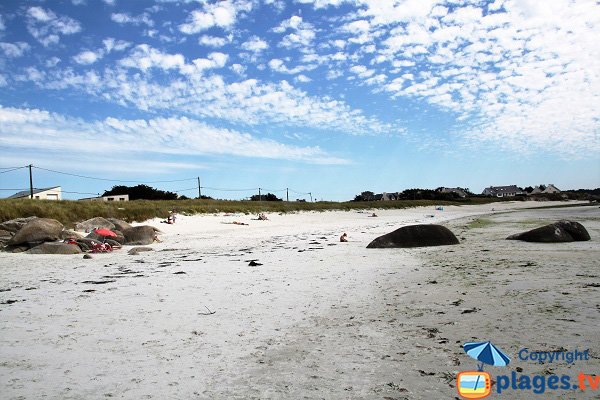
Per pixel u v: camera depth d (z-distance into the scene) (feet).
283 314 22.72
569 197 398.21
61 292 29.40
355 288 28.94
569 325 18.47
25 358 16.53
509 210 207.51
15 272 39.09
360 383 13.79
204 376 14.64
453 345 16.93
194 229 92.43
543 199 387.75
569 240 51.85
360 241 63.57
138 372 15.05
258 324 20.94
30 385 14.01
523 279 29.19
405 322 20.43
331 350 16.98
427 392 12.99
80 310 24.13
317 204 190.60
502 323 19.34
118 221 77.05
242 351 17.12
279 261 43.14
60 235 60.08
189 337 19.04
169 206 118.01
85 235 66.33
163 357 16.53
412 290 27.61
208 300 26.25
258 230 92.32
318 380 14.11
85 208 90.63
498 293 25.31
